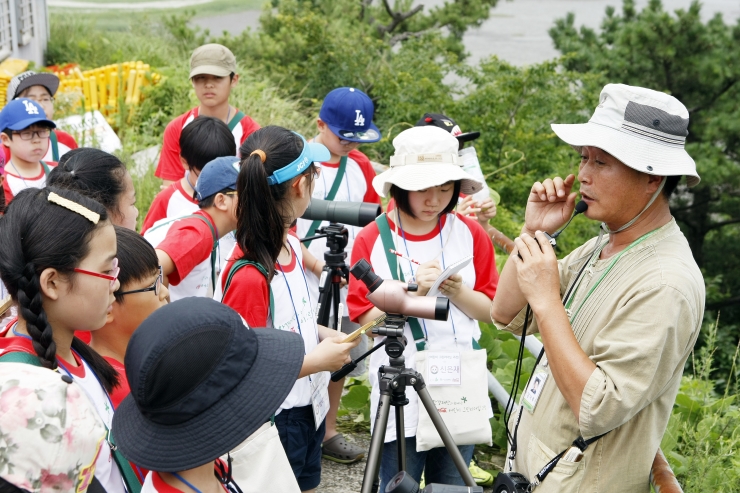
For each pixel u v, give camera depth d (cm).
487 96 1064
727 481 310
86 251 170
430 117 417
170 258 278
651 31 1356
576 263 231
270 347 167
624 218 208
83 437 149
